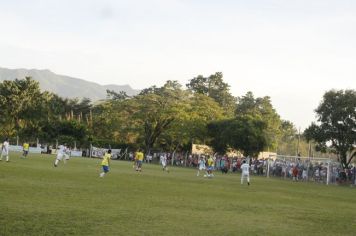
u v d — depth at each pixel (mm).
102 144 98562
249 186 35531
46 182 23625
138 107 90812
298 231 14242
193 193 24422
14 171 29344
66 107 135875
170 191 24516
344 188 47969
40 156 64125
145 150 92188
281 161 67375
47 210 14438
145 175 38438
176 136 89000
